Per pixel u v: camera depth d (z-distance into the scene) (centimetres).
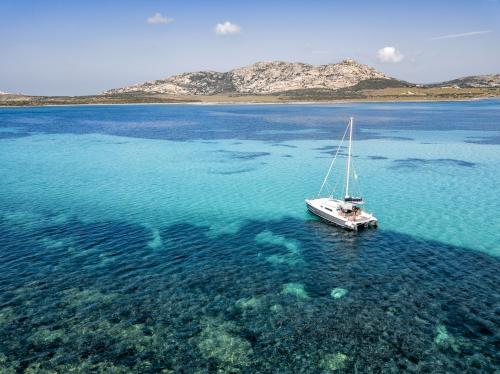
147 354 2027
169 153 7856
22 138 9894
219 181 5588
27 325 2230
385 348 2066
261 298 2527
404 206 4412
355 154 7581
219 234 3609
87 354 2020
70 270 2875
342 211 3859
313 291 2612
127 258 3086
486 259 3098
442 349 2056
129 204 4494
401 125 12562
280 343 2108
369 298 2522
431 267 2956
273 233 3641
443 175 5822
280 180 5634
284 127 12419
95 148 8469
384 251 3247
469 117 15162
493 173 5906
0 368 1914
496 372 1905
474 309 2395
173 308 2412
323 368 1941
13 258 3059
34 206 4397
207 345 2092
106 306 2425
